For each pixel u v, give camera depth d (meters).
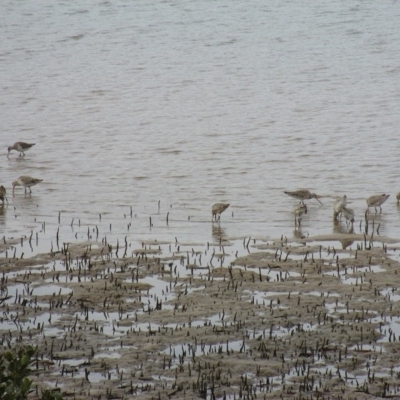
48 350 20.19
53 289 24.23
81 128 51.56
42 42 77.25
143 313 22.45
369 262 26.47
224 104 56.81
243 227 32.09
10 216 34.03
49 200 36.97
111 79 64.38
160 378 18.92
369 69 65.50
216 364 19.44
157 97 59.31
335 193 37.56
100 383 18.62
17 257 27.45
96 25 83.00
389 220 33.09
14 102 58.41
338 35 76.62
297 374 19.06
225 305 22.92
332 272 25.72
